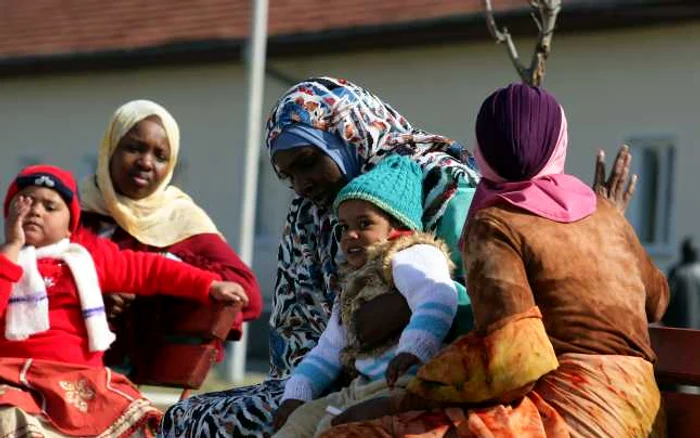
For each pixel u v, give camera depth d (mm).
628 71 20422
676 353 4691
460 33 21562
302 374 5078
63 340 6105
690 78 19891
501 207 4387
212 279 6430
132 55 25406
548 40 6941
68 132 26797
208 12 26000
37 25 28250
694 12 19531
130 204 7027
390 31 22219
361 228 4949
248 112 15203
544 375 4250
